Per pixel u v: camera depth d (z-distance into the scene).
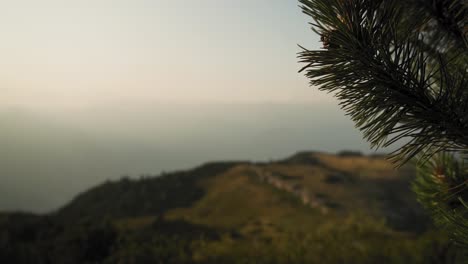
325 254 14.66
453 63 1.35
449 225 1.35
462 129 1.14
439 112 1.14
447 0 1.39
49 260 23.17
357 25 1.14
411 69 1.18
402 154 1.15
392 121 1.16
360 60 1.14
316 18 1.17
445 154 1.60
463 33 1.33
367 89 1.14
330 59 1.14
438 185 1.54
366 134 1.18
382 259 11.12
